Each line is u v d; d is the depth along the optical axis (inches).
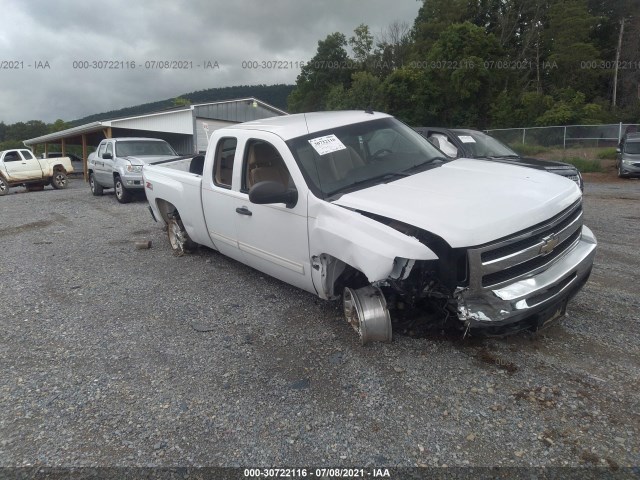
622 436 104.3
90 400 127.3
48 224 405.7
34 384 136.4
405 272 124.6
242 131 190.9
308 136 170.4
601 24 1998.0
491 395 121.1
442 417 113.8
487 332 127.1
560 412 113.4
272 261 176.6
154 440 110.4
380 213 132.3
